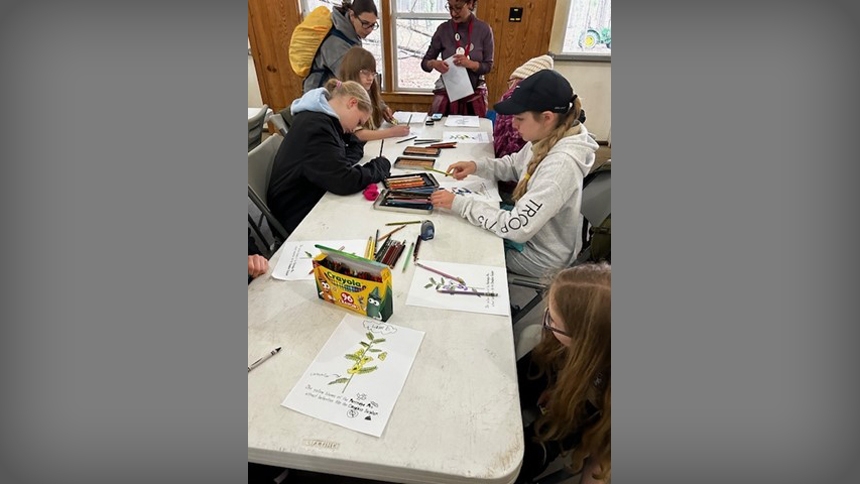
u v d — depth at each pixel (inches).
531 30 141.2
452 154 78.7
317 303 39.2
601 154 150.4
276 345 34.3
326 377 31.5
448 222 53.8
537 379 36.4
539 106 49.4
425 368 32.4
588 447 30.8
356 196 61.5
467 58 113.4
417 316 37.8
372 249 47.8
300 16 148.8
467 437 27.4
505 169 69.2
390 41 152.4
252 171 68.0
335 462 26.6
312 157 61.5
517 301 71.7
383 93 160.9
